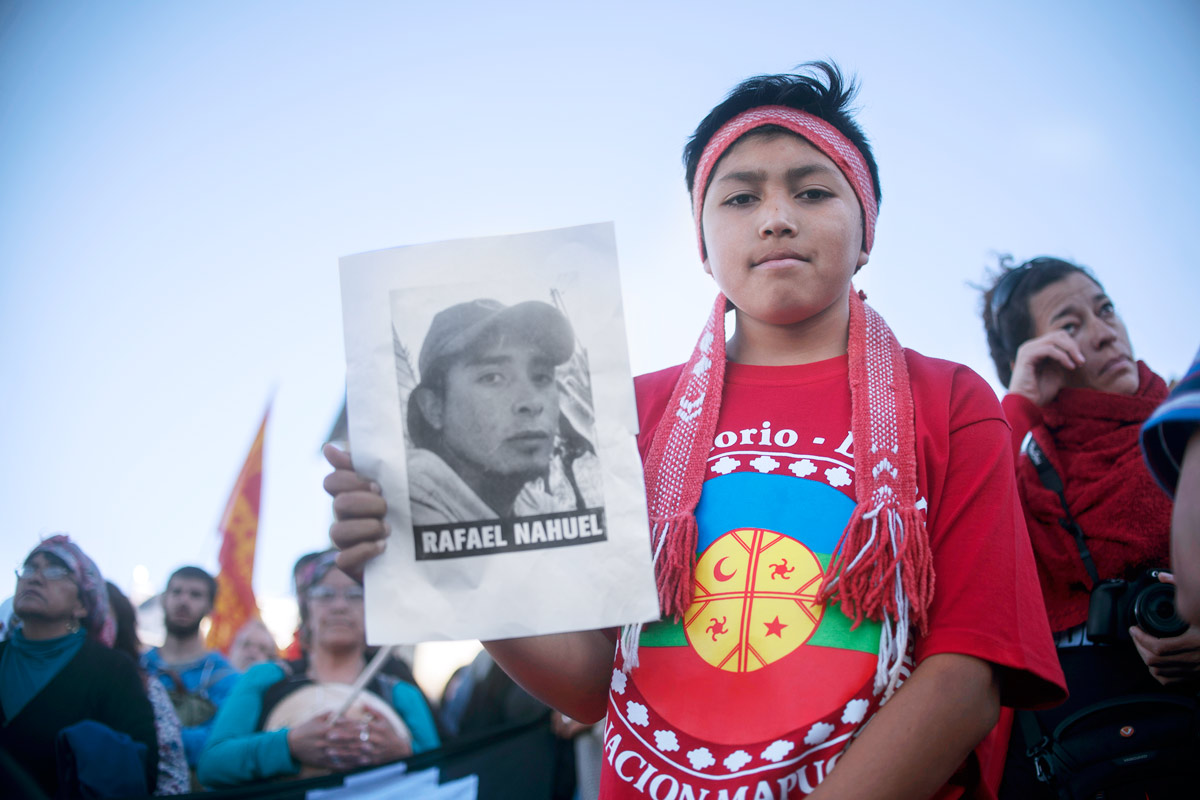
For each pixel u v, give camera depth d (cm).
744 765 75
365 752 223
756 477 85
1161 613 155
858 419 84
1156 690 157
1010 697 81
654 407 102
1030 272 203
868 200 94
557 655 93
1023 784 157
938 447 83
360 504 81
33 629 244
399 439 83
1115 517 170
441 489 81
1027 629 76
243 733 226
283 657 262
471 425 82
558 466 81
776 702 76
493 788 221
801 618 78
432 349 84
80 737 233
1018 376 191
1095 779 150
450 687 239
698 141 100
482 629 79
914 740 71
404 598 80
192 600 260
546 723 228
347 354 85
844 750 74
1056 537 173
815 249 86
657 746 79
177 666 254
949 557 79
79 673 240
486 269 84
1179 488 98
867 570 77
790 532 82
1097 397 182
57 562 250
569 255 84
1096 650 164
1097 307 193
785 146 89
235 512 294
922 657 77
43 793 229
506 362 83
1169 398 95
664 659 82
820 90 95
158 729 239
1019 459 184
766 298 87
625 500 80
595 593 79
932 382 88
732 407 92
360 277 85
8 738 232
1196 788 146
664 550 85
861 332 91
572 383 82
